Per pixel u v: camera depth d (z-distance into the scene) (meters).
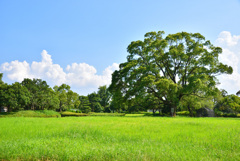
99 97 88.06
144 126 12.66
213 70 30.73
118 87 34.06
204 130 10.88
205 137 8.51
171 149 6.09
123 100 33.78
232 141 7.41
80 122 15.61
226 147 6.61
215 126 12.77
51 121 16.61
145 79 28.34
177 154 5.50
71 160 5.29
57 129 10.79
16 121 16.27
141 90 28.83
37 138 8.44
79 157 5.30
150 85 28.69
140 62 33.97
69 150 5.79
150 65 31.23
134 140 8.04
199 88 28.08
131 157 5.21
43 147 6.12
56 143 6.87
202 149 6.17
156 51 32.81
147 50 31.78
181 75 34.84
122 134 9.27
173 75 34.16
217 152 5.77
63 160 5.26
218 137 8.43
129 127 12.10
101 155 5.36
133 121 16.84
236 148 6.45
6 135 9.13
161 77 31.38
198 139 8.05
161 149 6.00
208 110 44.62
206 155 5.55
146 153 5.45
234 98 45.66
